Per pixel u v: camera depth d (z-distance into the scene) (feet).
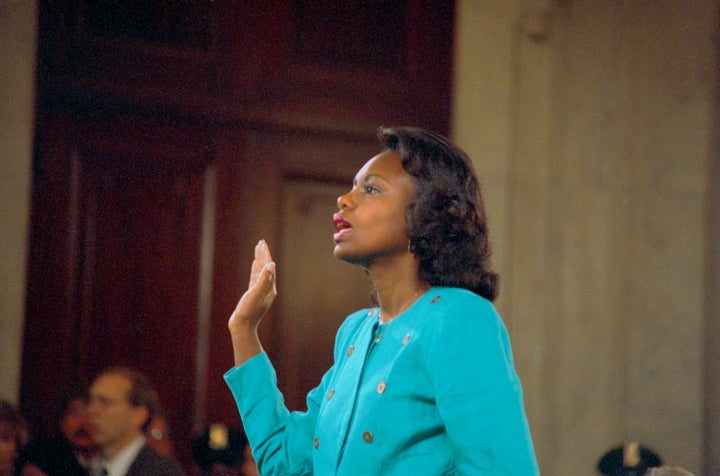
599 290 40.68
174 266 37.73
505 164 39.88
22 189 34.71
